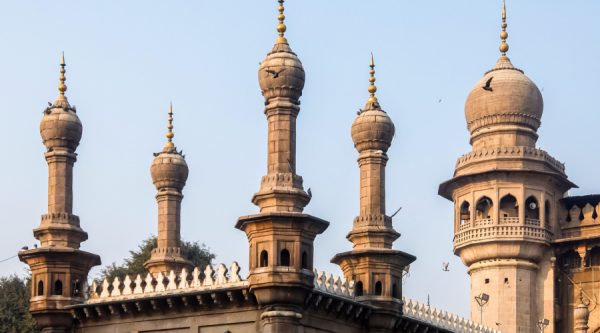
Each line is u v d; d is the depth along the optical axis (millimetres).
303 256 64688
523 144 102125
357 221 70812
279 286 63719
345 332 68438
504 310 99500
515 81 102562
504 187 100625
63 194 71188
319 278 66875
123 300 68500
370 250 69562
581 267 101938
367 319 69250
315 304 66062
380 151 71188
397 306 69812
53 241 70625
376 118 71250
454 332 76438
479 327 80312
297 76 66125
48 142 71562
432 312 75188
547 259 101500
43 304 69938
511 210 101188
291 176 65375
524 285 100000
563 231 102688
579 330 93875
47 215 71000
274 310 64125
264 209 65062
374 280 69625
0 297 107750
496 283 99812
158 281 68562
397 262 70000
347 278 70438
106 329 69438
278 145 65625
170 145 78375
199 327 66812
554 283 101125
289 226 64250
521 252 99812
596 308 101000
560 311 101750
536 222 100500
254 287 64125
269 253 64125
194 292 66562
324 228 65625
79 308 69750
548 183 101562
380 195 70938
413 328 72000
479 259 100750
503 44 105312
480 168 101500
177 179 77500
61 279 70375
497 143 102125
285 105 65875
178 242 77125
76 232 71000
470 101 104000
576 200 102625
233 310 66062
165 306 67750
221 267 66750
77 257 70500
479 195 101188
